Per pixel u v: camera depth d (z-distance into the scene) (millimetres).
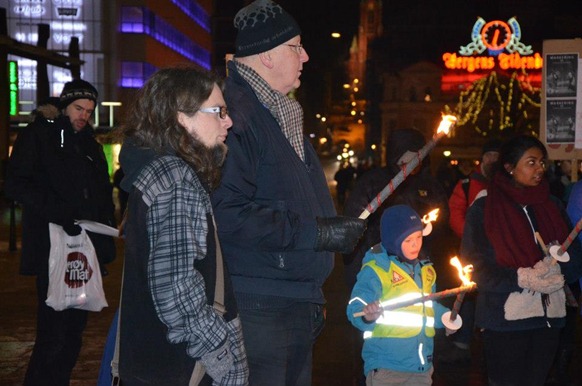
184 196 2777
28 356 6738
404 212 4398
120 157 2932
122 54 62969
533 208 4809
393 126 70000
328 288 10602
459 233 7148
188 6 78000
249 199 3312
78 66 44812
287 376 3510
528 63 66688
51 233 4953
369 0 115562
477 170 7066
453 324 4426
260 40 3502
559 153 7727
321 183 3736
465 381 6375
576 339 7844
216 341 2764
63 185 5035
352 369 6547
